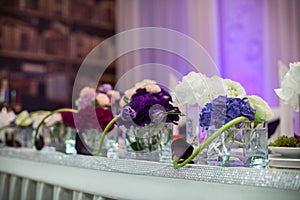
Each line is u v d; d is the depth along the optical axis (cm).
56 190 131
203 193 88
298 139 108
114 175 108
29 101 415
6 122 178
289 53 331
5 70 406
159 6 436
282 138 105
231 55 370
